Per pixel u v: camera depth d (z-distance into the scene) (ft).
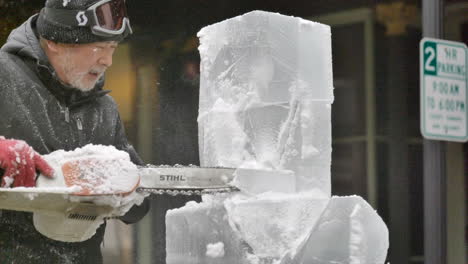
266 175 6.97
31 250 7.53
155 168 6.93
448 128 13.74
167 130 19.83
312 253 7.05
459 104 14.05
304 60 7.27
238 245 6.91
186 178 6.86
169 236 7.91
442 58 13.89
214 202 7.23
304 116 7.20
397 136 21.47
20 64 7.78
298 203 6.89
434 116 13.60
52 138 7.77
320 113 7.30
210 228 7.29
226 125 7.34
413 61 21.62
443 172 13.41
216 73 7.57
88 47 7.54
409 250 21.18
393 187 21.18
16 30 8.04
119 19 7.65
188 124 19.74
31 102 7.70
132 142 20.01
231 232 7.00
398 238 21.12
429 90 13.64
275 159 7.13
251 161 7.18
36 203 6.56
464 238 21.34
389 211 21.11
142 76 20.06
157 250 18.54
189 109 19.74
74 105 8.01
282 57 7.21
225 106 7.41
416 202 21.38
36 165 6.62
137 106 20.02
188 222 7.61
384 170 21.27
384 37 21.39
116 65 20.22
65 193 6.39
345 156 21.20
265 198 6.86
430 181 13.28
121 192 6.56
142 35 20.11
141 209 8.32
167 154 19.90
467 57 14.21
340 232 7.15
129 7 20.15
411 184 21.35
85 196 6.47
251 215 6.79
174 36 20.03
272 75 7.18
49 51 7.71
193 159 19.76
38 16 8.07
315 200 6.97
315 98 7.29
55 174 6.62
